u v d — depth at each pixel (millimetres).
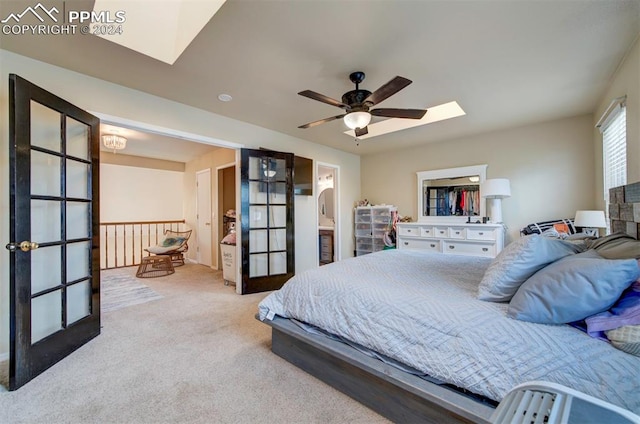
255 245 3930
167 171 6805
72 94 2387
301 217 4621
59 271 2150
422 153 4996
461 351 1232
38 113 2053
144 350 2227
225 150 5387
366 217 5441
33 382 1791
